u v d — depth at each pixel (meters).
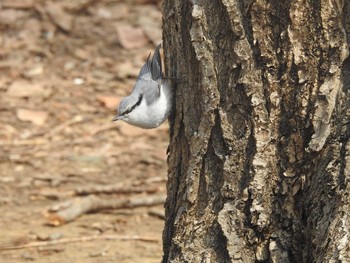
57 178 17.58
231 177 9.53
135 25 23.33
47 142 19.38
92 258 14.13
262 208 9.46
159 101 10.09
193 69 9.73
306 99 9.34
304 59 9.30
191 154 9.75
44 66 22.23
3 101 20.81
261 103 9.41
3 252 14.44
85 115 20.41
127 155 18.69
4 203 16.53
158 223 15.61
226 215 9.53
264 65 9.39
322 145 9.27
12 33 23.19
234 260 9.48
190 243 9.70
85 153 18.86
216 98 9.55
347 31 9.27
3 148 19.06
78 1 23.89
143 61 22.36
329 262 8.98
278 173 9.46
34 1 23.84
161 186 17.14
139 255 14.20
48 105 20.75
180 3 9.78
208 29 9.53
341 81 9.32
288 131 9.41
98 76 21.88
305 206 9.45
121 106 10.45
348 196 9.12
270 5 9.30
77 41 22.98
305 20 9.26
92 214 16.03
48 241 14.80
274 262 9.48
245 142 9.50
